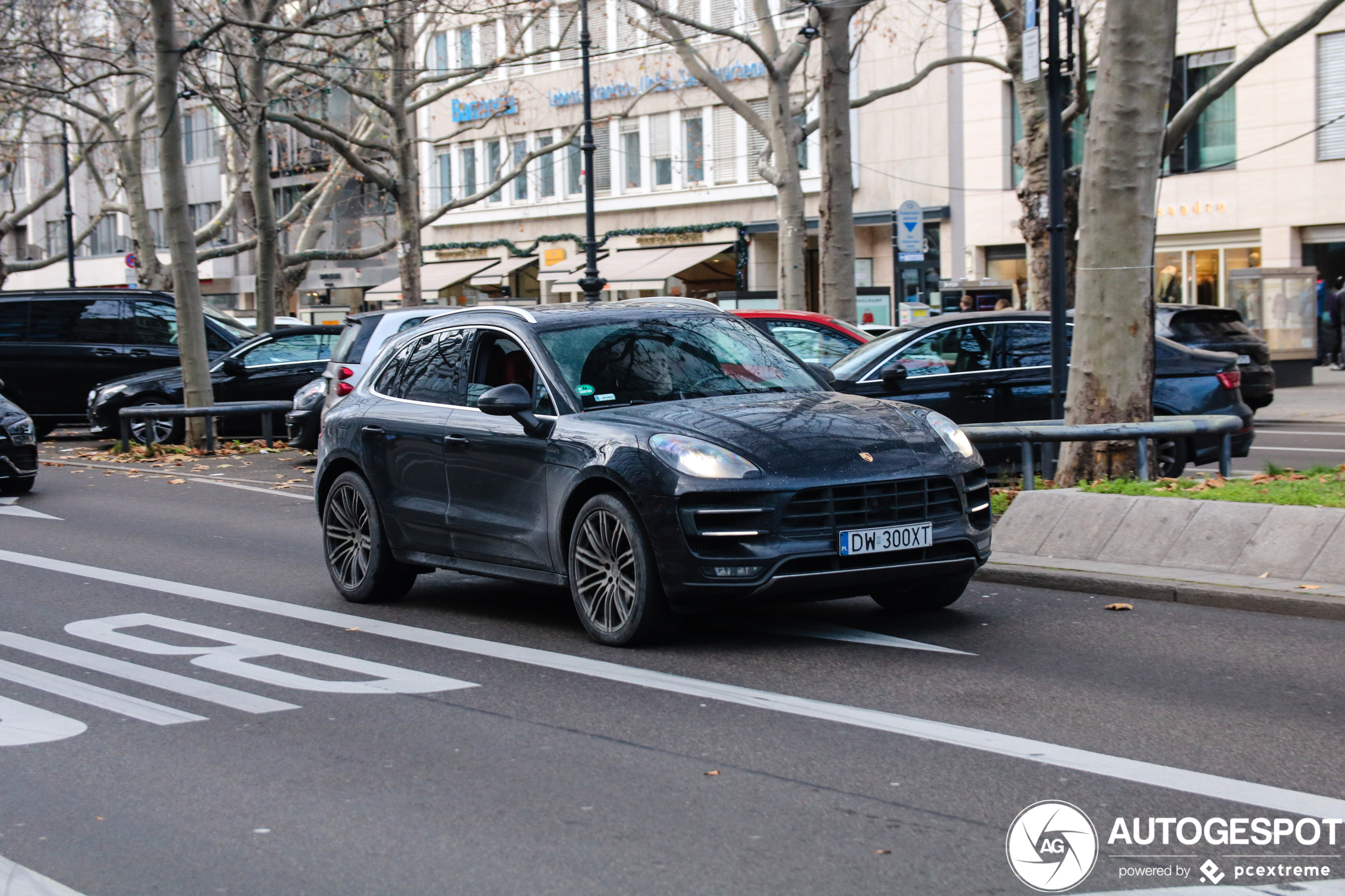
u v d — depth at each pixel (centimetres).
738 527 676
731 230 4234
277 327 2839
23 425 1545
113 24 3491
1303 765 500
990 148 3588
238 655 744
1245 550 815
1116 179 1056
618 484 705
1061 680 633
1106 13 1054
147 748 571
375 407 898
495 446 790
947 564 711
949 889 397
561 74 4641
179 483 1683
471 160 4994
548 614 845
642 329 817
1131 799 468
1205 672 640
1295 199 3172
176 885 422
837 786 493
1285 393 2558
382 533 882
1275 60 3167
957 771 504
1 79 2609
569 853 436
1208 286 3341
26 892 421
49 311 2362
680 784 502
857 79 3791
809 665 677
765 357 828
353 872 427
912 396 1280
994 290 2705
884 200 3788
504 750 553
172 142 2064
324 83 3025
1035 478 1214
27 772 545
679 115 4338
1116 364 1068
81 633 812
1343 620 736
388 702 636
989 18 3528
